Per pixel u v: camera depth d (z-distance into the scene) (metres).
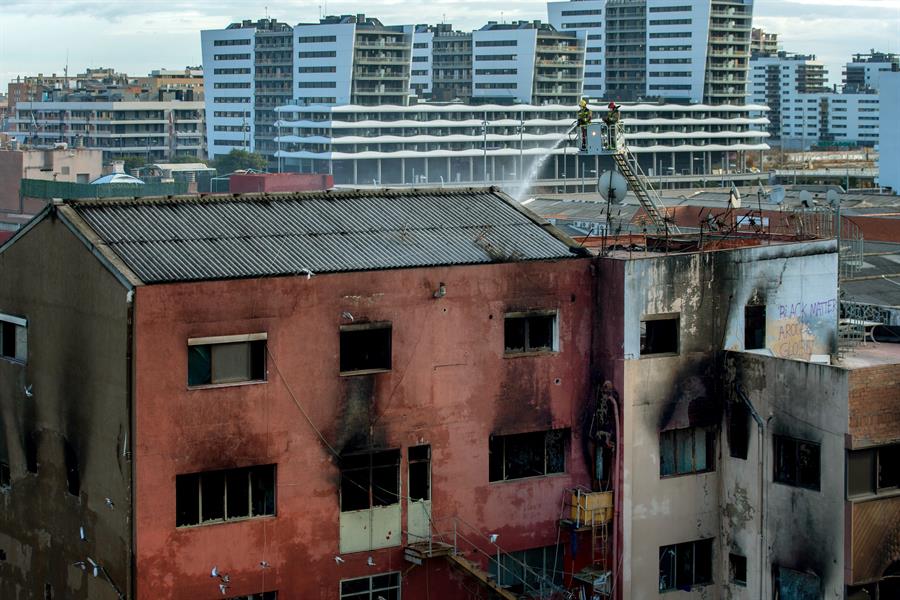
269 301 40.31
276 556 41.19
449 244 45.62
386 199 49.34
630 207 124.25
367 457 42.69
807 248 49.47
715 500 47.62
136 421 38.47
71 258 41.50
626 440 45.44
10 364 45.22
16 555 45.97
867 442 43.06
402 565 43.34
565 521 45.81
